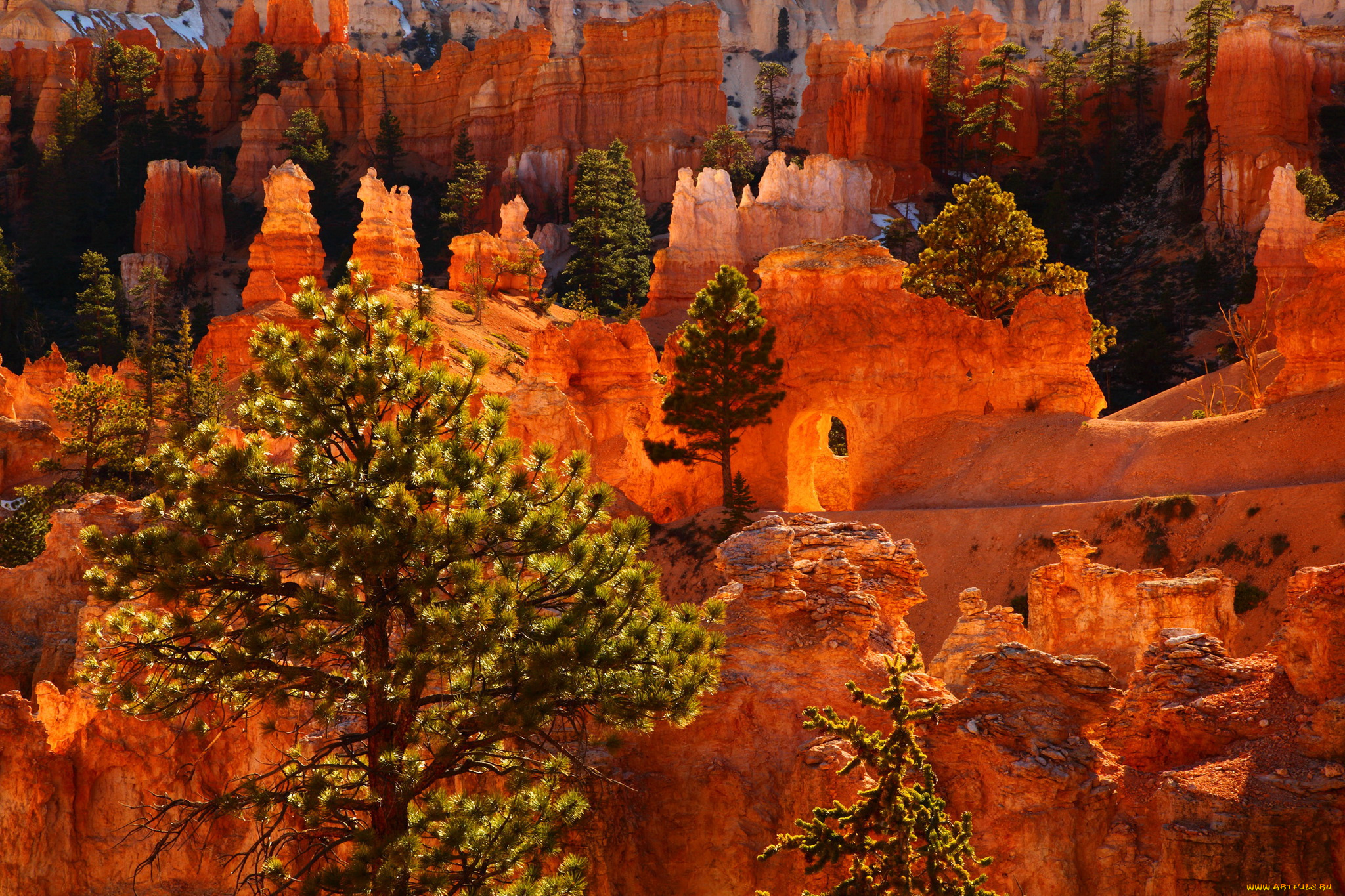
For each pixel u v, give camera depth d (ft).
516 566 71.20
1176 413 273.13
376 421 73.36
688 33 634.02
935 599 181.37
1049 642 119.34
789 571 75.41
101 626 71.51
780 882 68.03
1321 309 197.06
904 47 646.74
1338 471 175.63
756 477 227.20
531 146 638.53
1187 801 58.54
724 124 622.13
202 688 69.26
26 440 278.67
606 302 498.28
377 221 385.29
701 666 67.41
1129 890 59.82
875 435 226.17
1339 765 57.77
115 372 437.99
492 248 454.40
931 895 54.60
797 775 68.90
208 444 72.13
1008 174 559.79
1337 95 510.58
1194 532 170.91
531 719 63.00
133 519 171.53
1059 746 64.69
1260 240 328.49
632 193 563.48
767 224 485.56
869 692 72.33
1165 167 514.27
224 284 607.37
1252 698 63.31
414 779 64.39
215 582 69.10
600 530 91.30
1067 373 222.89
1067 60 547.49
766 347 215.10
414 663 62.95
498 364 340.59
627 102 639.35
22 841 90.12
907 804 55.98
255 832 84.48
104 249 629.51
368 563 64.18
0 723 91.40
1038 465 205.57
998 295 285.02
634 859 70.08
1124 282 450.71
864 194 517.14
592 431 252.42
